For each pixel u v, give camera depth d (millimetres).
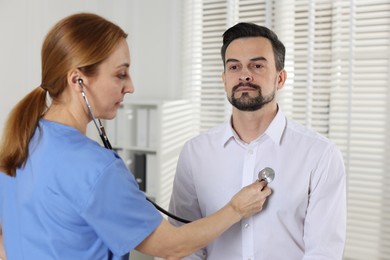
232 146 1295
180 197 1377
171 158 2479
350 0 2139
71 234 870
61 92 923
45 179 874
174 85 2627
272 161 1239
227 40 1220
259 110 1210
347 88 2189
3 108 2293
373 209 2121
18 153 910
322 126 2283
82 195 847
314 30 2273
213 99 2613
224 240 1243
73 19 893
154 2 2613
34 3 2316
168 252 944
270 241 1195
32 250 884
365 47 2150
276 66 1204
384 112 2109
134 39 2672
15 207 937
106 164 873
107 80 902
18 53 2316
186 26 2574
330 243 1156
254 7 2393
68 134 906
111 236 876
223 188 1283
